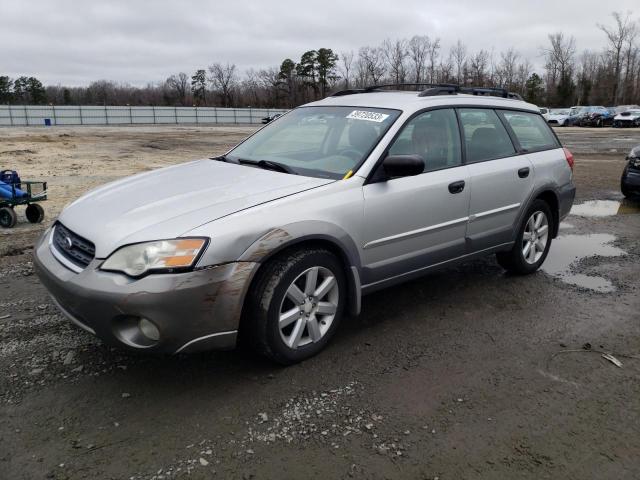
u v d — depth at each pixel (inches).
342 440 107.5
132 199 134.2
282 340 129.7
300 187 136.4
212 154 757.3
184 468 98.8
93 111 2247.8
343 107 175.0
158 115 2352.4
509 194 186.9
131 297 109.3
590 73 3572.8
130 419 112.7
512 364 139.9
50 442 105.0
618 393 127.4
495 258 232.4
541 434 111.1
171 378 128.6
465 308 175.9
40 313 163.6
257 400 120.4
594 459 104.0
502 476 98.8
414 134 160.2
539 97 3152.1
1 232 272.7
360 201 141.0
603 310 177.6
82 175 501.4
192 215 120.6
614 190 434.9
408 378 131.4
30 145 868.0
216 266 114.7
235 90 3459.6
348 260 139.6
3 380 125.8
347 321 163.8
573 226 302.8
